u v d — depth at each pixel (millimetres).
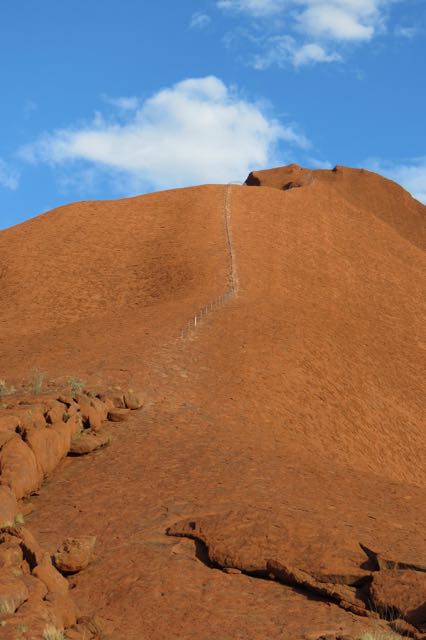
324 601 12047
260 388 35469
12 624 9203
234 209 87750
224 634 10789
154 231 81375
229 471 19922
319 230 88875
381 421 40219
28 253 77750
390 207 181375
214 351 39719
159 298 62281
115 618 11352
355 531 14500
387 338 60688
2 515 15156
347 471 22719
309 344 47875
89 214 86938
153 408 28312
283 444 26500
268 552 13172
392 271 83312
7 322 61125
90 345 40625
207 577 12875
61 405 22766
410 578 11836
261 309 54250
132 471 19984
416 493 20344
